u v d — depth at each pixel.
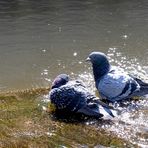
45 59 14.83
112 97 9.38
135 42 16.28
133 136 7.76
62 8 20.66
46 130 7.76
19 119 8.16
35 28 17.81
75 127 7.96
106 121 8.27
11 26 18.06
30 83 13.05
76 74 13.51
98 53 9.56
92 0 22.12
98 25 18.23
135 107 9.05
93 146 7.32
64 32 17.34
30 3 21.53
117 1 21.97
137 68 13.77
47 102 9.09
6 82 13.12
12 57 15.05
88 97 8.56
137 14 19.80
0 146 7.07
